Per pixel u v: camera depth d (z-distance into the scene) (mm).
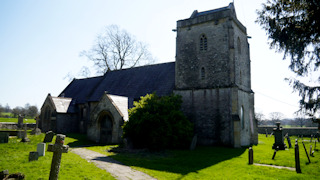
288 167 14484
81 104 36719
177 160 16609
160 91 28406
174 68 30562
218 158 17344
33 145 19656
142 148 21125
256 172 13055
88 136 26797
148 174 12320
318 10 13156
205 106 25172
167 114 21609
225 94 24250
